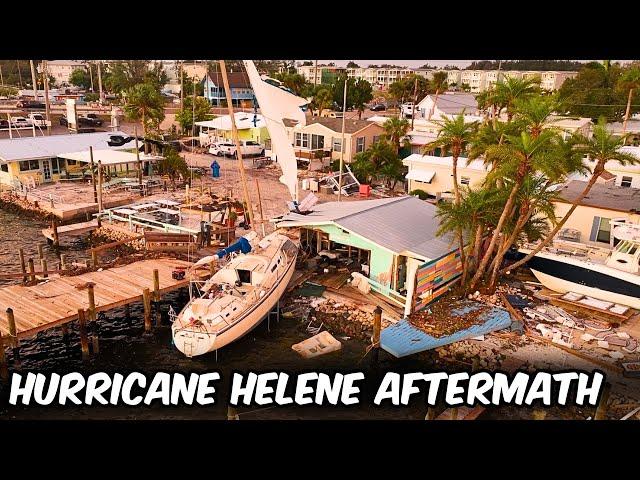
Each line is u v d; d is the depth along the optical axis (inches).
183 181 1972.2
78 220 1579.7
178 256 1182.3
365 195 1822.1
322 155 2234.3
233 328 868.6
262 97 1168.8
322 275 1172.5
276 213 1594.5
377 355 898.7
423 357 903.1
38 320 859.4
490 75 6161.4
